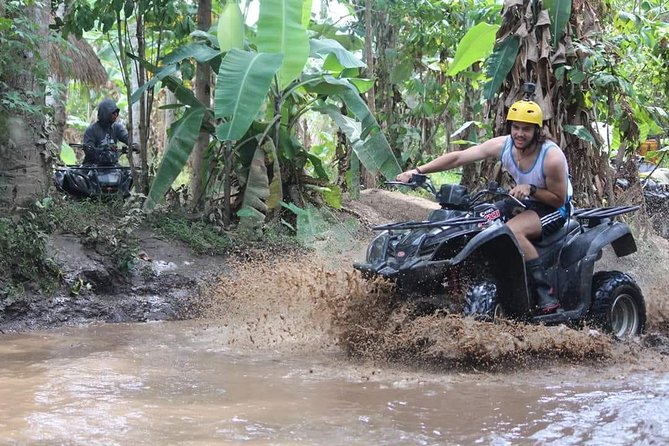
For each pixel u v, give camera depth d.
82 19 10.20
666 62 10.95
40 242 7.85
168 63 9.91
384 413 4.19
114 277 8.20
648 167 13.87
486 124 10.01
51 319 7.54
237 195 10.72
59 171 9.80
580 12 9.24
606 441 3.63
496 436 3.73
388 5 14.55
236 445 3.56
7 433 3.74
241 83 8.72
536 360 5.49
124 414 4.11
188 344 6.43
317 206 11.11
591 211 6.47
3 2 8.06
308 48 9.77
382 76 14.97
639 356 5.78
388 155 10.80
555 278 6.11
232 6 9.73
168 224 9.47
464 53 10.56
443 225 5.56
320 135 19.12
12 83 8.35
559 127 9.01
